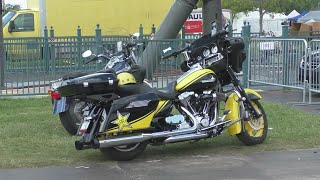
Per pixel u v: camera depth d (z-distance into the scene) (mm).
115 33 20125
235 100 6953
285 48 11711
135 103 6246
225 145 7246
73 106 7766
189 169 6109
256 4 39469
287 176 5793
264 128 7285
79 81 6066
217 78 6906
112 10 20016
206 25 12188
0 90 11930
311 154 6727
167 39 12250
